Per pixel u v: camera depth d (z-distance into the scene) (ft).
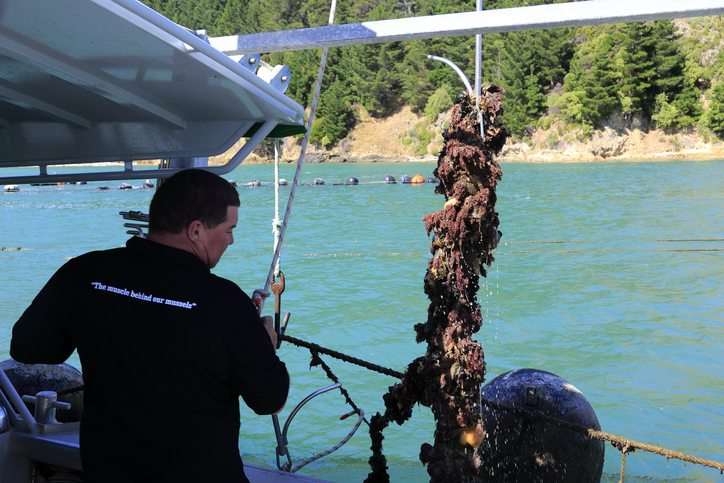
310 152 309.01
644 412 22.98
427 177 173.99
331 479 17.63
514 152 274.36
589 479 12.91
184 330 4.88
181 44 5.04
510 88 273.54
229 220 5.36
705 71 261.24
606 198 111.14
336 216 93.15
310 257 59.82
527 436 12.77
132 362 4.95
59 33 4.93
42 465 7.66
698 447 19.97
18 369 15.29
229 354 4.97
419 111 313.12
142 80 5.86
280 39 5.69
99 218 91.66
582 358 29.66
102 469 5.04
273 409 5.27
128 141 7.29
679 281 46.14
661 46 256.52
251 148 6.93
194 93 6.06
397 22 5.54
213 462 5.06
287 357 30.04
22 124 7.58
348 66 322.34
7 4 4.49
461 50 294.05
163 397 4.92
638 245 63.52
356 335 34.22
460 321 7.59
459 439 7.66
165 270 5.04
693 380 26.32
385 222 85.25
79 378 15.71
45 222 88.33
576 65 272.31
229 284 5.19
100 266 5.19
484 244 7.57
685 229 73.72
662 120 257.14
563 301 40.86
